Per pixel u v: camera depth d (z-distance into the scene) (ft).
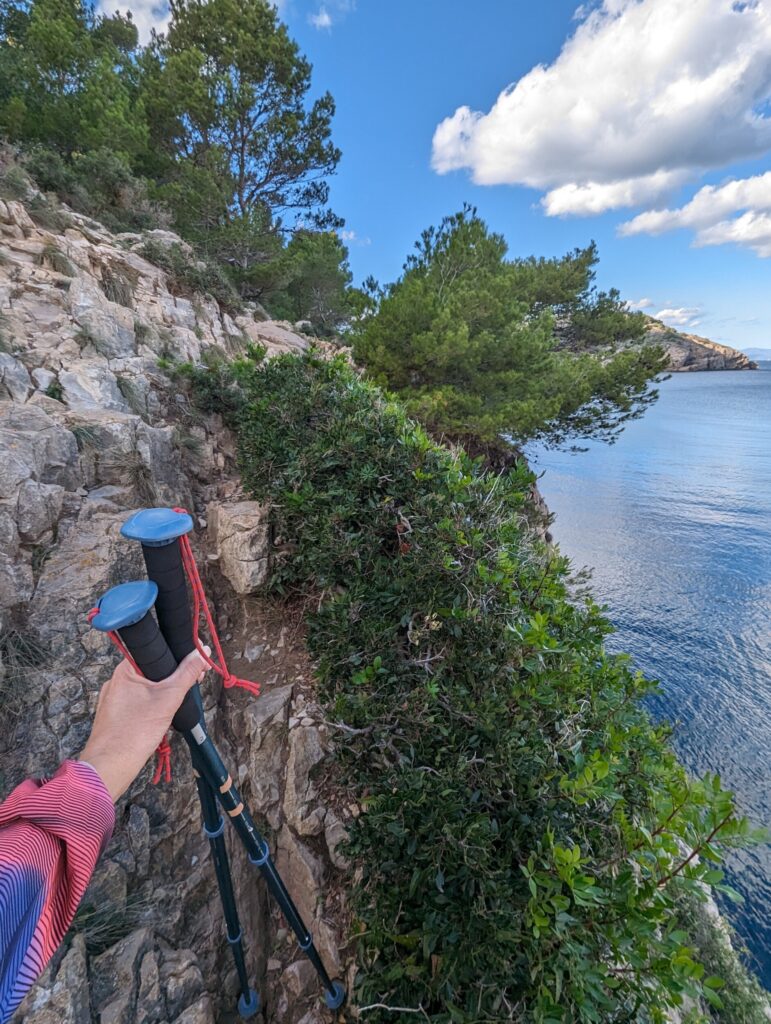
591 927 6.23
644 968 5.68
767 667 45.09
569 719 8.40
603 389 40.19
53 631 9.09
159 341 20.27
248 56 53.88
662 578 63.93
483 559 10.00
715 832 5.54
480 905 6.41
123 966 7.03
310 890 9.01
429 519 10.98
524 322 44.06
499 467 38.86
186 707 4.82
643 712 10.61
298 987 8.40
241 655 11.71
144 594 3.23
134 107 50.47
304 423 13.99
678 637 50.47
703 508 94.89
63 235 22.63
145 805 8.77
